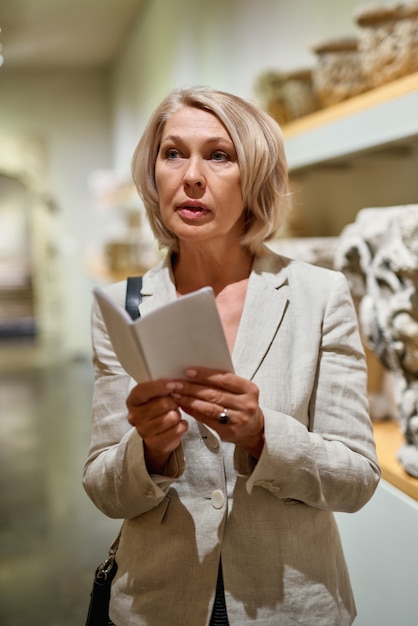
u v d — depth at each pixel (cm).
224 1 543
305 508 135
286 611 130
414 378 200
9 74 1142
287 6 418
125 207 958
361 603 206
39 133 1158
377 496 196
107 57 1098
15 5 787
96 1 798
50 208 1164
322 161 293
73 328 1169
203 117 138
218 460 134
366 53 238
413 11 222
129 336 113
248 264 150
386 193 296
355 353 140
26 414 671
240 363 136
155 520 136
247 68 500
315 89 288
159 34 772
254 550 131
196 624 131
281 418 127
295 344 138
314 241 283
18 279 1338
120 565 140
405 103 206
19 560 359
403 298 196
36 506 432
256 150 137
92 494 140
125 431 142
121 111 1061
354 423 135
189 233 138
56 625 297
